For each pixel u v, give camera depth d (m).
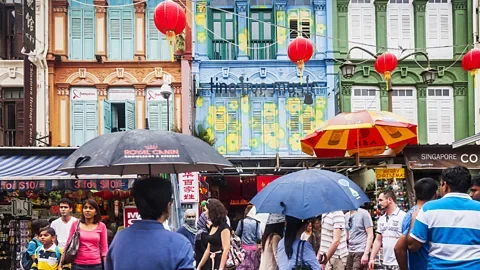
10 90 18.78
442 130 19.34
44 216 13.20
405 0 19.70
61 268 7.58
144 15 19.22
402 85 19.44
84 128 18.78
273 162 15.75
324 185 5.49
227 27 19.73
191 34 19.12
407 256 5.22
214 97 19.27
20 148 13.25
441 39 19.53
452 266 4.68
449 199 4.84
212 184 18.81
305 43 13.30
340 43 19.44
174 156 4.74
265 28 19.80
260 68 19.38
